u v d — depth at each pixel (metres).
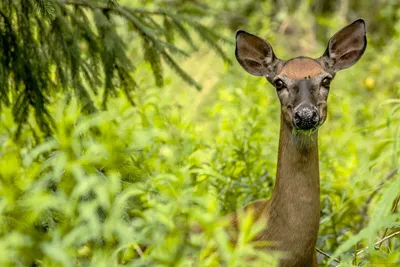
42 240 7.72
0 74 11.49
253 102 16.22
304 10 23.81
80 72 12.21
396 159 9.46
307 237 9.84
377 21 25.03
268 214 9.95
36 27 11.70
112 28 12.21
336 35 11.22
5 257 7.07
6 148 11.31
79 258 8.00
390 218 7.83
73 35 11.83
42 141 11.77
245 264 7.29
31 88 11.72
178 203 7.51
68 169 7.86
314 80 10.27
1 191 7.81
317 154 9.94
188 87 19.02
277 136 14.20
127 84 12.58
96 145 8.02
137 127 12.59
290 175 9.84
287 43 23.62
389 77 20.22
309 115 9.80
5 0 11.41
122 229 7.42
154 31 12.68
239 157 12.35
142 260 7.23
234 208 11.82
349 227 12.21
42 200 7.41
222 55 13.17
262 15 23.78
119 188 8.04
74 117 8.77
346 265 8.28
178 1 20.80
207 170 8.45
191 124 13.98
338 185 12.53
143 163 10.39
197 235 7.45
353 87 20.20
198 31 12.96
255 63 11.34
